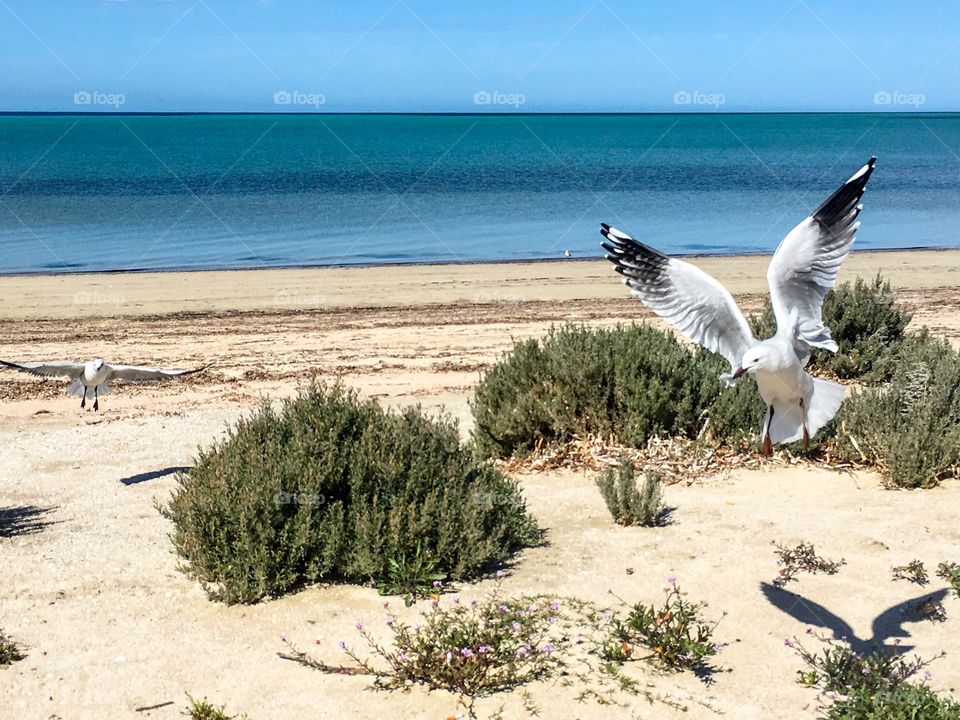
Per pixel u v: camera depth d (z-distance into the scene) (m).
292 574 8.40
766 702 6.62
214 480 8.88
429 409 14.69
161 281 29.66
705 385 12.12
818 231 6.48
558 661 7.09
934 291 27.31
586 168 78.56
